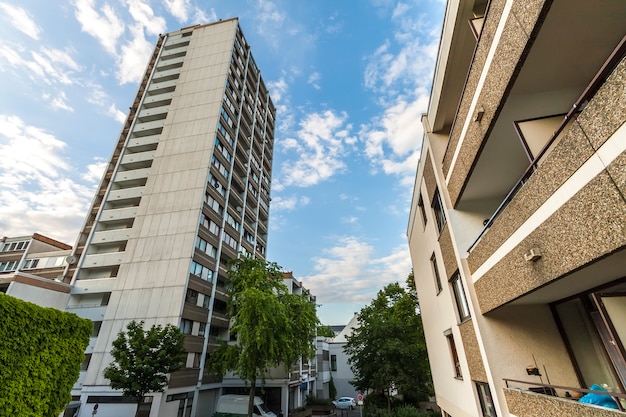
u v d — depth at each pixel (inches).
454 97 340.5
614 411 123.7
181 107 1343.5
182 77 1454.2
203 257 1059.3
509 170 261.7
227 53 1499.8
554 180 149.1
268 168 2007.9
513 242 195.8
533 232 171.5
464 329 298.8
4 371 234.5
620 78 104.9
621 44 108.5
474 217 306.8
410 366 865.5
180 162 1182.9
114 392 788.6
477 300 264.2
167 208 1082.7
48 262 1369.3
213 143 1213.1
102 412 772.0
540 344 232.4
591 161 122.5
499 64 189.8
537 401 180.1
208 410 989.2
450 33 280.7
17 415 239.0
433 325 470.6
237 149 1502.2
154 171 1178.0
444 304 380.8
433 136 388.5
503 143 231.0
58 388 282.2
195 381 916.0
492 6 198.1
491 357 236.1
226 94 1408.7
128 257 1008.2
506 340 239.5
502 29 184.5
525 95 189.6
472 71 238.7
